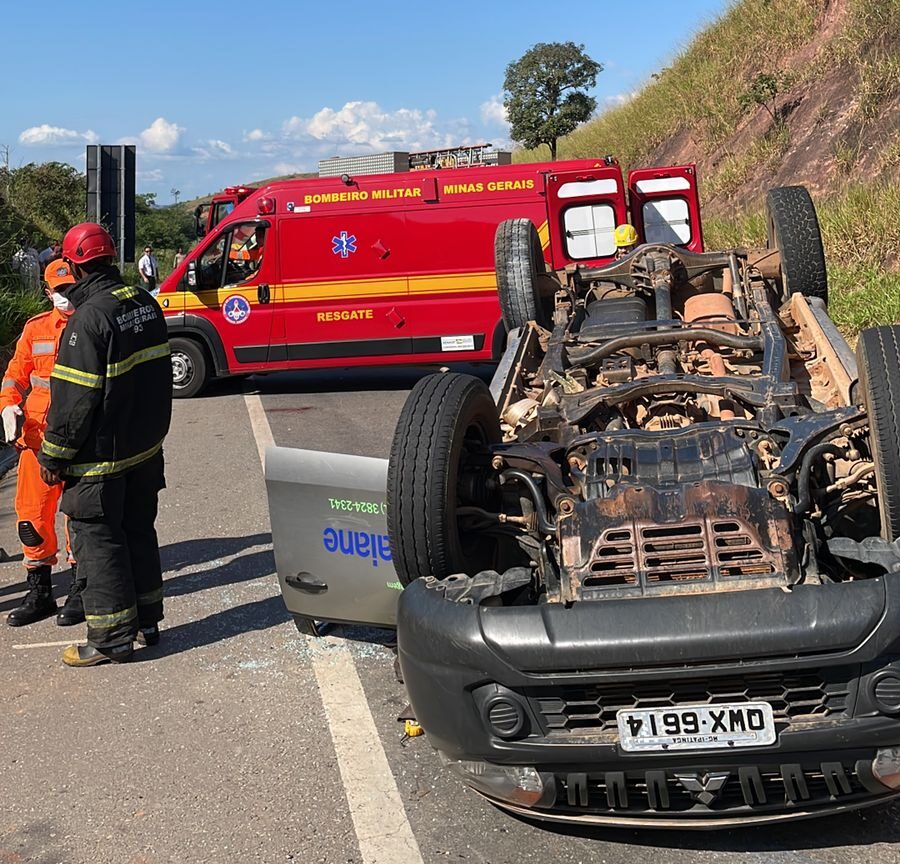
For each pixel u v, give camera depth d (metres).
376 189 11.97
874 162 14.04
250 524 7.29
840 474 4.37
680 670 3.11
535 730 3.23
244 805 3.83
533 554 4.10
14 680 5.05
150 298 5.28
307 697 4.64
